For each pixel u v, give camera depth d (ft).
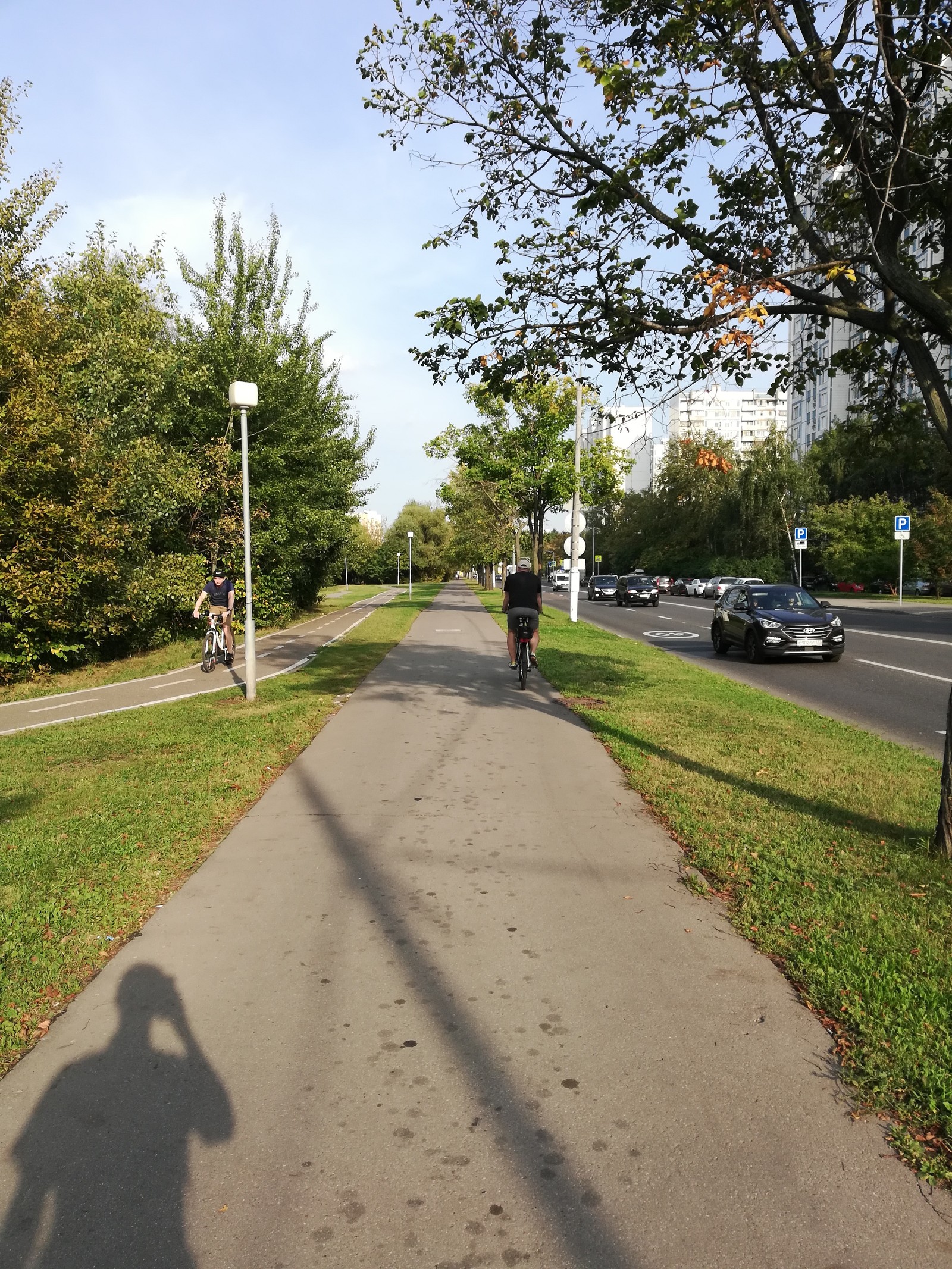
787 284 18.34
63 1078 9.94
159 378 55.72
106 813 20.15
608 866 16.88
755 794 21.68
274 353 68.80
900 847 17.26
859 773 23.79
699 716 33.22
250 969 12.66
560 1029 10.91
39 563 43.32
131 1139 8.87
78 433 44.37
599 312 20.95
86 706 38.60
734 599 61.82
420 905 14.96
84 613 48.19
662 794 21.70
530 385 22.17
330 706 36.65
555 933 13.76
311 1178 8.27
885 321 18.37
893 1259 7.25
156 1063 10.23
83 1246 7.47
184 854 17.47
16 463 41.24
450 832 19.12
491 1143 8.75
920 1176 8.22
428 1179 8.23
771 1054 10.33
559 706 36.32
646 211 20.01
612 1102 9.39
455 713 34.71
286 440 72.28
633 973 12.39
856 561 159.74
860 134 17.75
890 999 11.15
